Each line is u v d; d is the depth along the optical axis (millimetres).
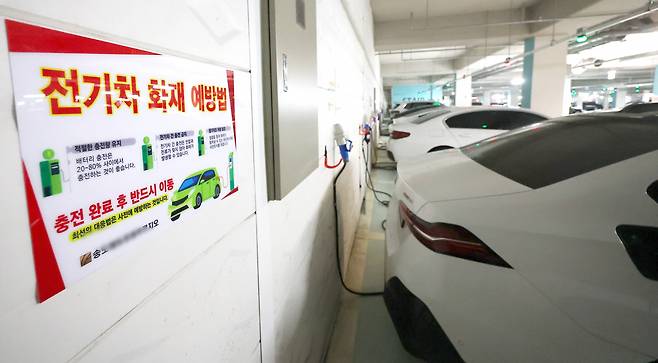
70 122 353
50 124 334
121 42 415
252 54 834
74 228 362
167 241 515
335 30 1979
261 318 924
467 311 1165
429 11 8094
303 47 1161
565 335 1074
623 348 1031
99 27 384
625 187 1112
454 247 1182
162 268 508
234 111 733
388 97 32406
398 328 1379
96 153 383
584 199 1134
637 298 1027
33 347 332
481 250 1147
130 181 433
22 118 311
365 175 4281
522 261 1112
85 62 368
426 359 1292
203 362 636
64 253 353
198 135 587
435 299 1215
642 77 22016
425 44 8984
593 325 1052
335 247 2039
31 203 321
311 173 1397
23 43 309
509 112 4895
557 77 8477
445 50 13273
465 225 1179
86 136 370
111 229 407
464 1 7457
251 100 832
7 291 308
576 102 28203
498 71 13594
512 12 8219
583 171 1206
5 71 297
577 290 1064
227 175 703
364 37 4461
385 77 23172
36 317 333
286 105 990
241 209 780
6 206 303
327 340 1773
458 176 1447
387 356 1697
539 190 1203
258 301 901
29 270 324
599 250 1063
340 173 2076
